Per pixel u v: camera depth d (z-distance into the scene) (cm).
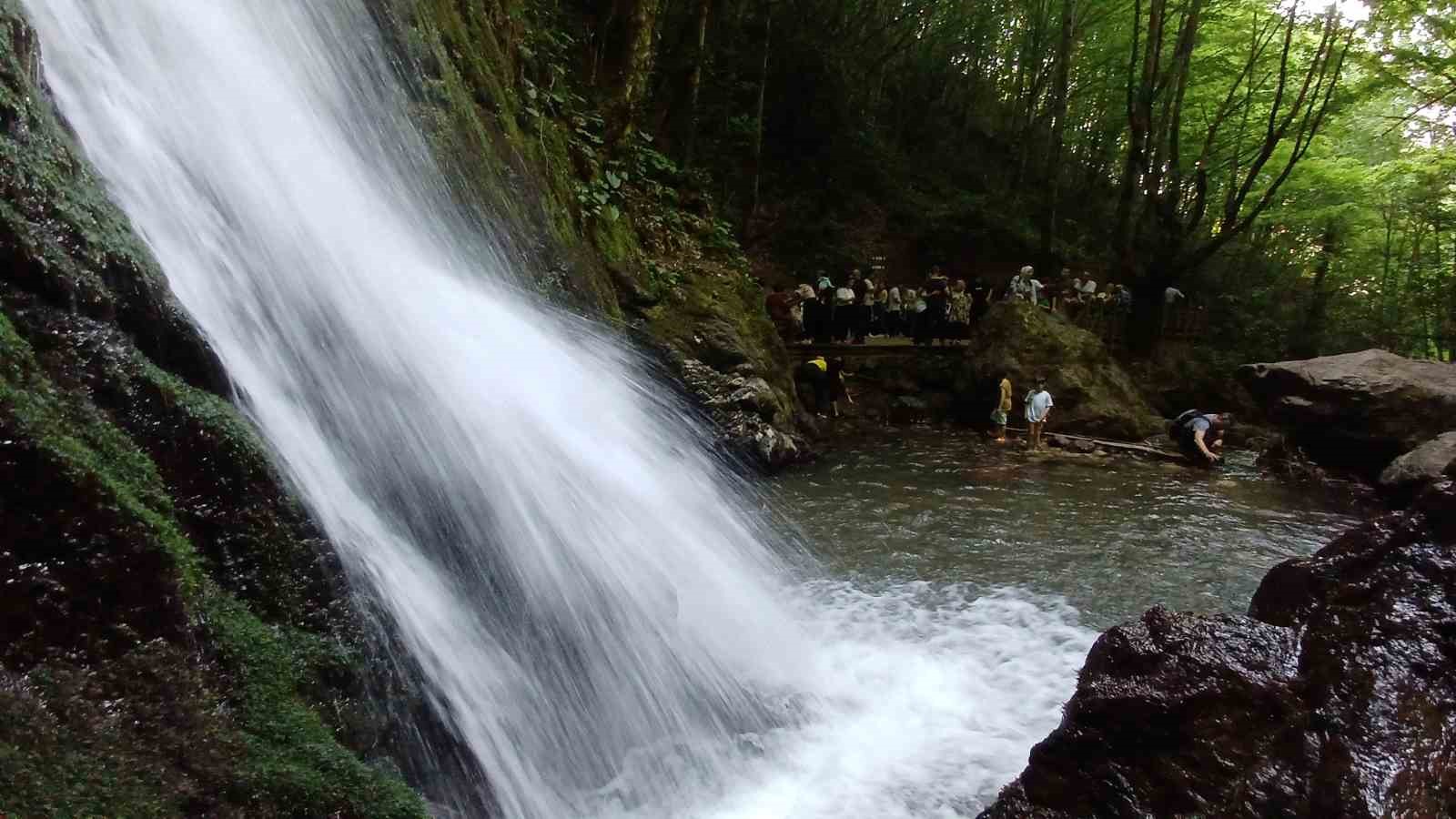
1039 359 1942
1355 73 2683
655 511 665
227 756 254
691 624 602
